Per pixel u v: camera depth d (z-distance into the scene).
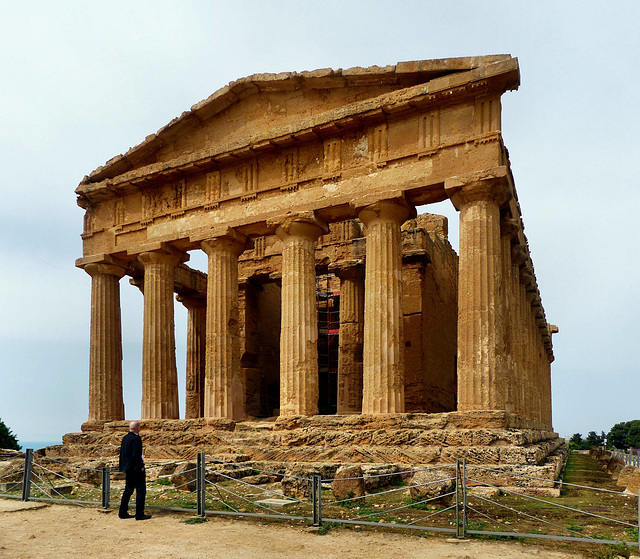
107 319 28.61
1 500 15.52
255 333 35.84
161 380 26.50
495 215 20.28
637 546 9.56
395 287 21.48
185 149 27.50
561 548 9.84
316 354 23.42
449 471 14.00
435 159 21.16
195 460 19.61
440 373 33.41
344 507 13.52
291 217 23.55
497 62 19.95
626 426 113.31
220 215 25.77
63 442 26.80
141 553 9.88
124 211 28.83
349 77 23.09
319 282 37.72
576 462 33.34
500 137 20.28
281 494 14.26
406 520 11.96
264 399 36.19
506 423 18.23
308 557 9.41
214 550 9.95
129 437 13.22
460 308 19.95
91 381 28.02
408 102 21.38
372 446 19.17
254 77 24.94
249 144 24.72
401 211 21.98
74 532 11.64
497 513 12.70
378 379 20.72
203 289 37.28
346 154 23.11
